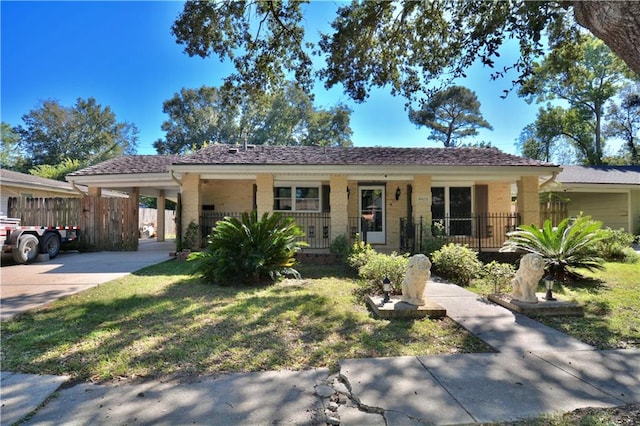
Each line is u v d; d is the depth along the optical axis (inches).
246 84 352.2
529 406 103.1
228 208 541.6
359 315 194.9
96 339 157.4
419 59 330.0
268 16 323.3
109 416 99.2
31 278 305.4
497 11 270.4
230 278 288.4
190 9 301.9
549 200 631.8
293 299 228.5
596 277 311.9
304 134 1656.0
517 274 219.9
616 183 639.1
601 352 145.8
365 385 115.9
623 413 99.0
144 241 741.3
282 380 121.0
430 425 93.9
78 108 1619.1
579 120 1107.3
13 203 522.6
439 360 137.2
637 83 1007.0
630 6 109.6
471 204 524.7
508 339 160.9
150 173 531.2
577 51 311.9
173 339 157.4
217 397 109.4
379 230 531.5
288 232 305.0
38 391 113.6
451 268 305.0
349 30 298.2
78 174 535.8
